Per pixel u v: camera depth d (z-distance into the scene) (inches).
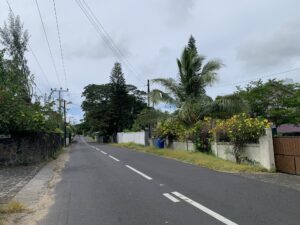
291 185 434.0
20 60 1309.1
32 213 337.7
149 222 282.7
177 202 351.3
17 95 852.6
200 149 916.6
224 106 964.0
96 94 3253.0
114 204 355.9
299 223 263.9
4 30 1326.3
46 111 1033.5
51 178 595.8
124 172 617.6
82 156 1121.4
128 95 3159.5
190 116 1064.2
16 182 553.3
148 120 1278.3
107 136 3240.7
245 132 643.5
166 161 810.8
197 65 1099.9
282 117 1235.2
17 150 831.7
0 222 300.0
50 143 1154.0
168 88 1127.0
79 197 403.2
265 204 328.8
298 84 1296.8
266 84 1298.0
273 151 579.5
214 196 373.7
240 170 584.1
